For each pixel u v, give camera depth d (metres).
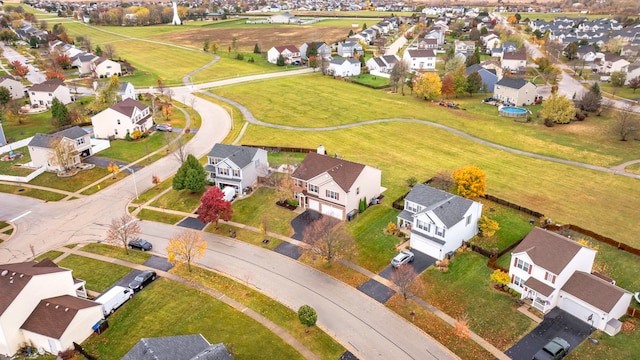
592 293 45.84
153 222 66.81
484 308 48.25
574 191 74.25
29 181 80.12
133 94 126.50
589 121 109.06
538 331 44.91
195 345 38.84
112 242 61.72
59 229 65.50
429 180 75.75
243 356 42.72
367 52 196.75
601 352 42.12
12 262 57.59
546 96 130.12
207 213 62.31
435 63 172.00
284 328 46.38
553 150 92.12
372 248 58.88
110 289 50.31
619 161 86.38
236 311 48.75
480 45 199.38
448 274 53.50
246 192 73.62
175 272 55.25
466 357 42.34
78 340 44.66
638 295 49.09
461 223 57.03
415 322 46.81
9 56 186.12
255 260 57.47
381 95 133.88
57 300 46.50
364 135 100.19
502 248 58.38
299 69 169.75
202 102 126.56
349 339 44.84
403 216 61.91
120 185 78.38
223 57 190.00
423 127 105.69
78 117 106.44
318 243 55.50
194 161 72.38
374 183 69.38
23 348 44.47
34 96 121.56
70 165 82.56
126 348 43.78
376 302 49.78
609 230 62.66
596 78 150.00
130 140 96.81
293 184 70.31
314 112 116.62
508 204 68.12
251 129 104.12
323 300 50.28
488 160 87.06
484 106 123.38
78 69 160.88
